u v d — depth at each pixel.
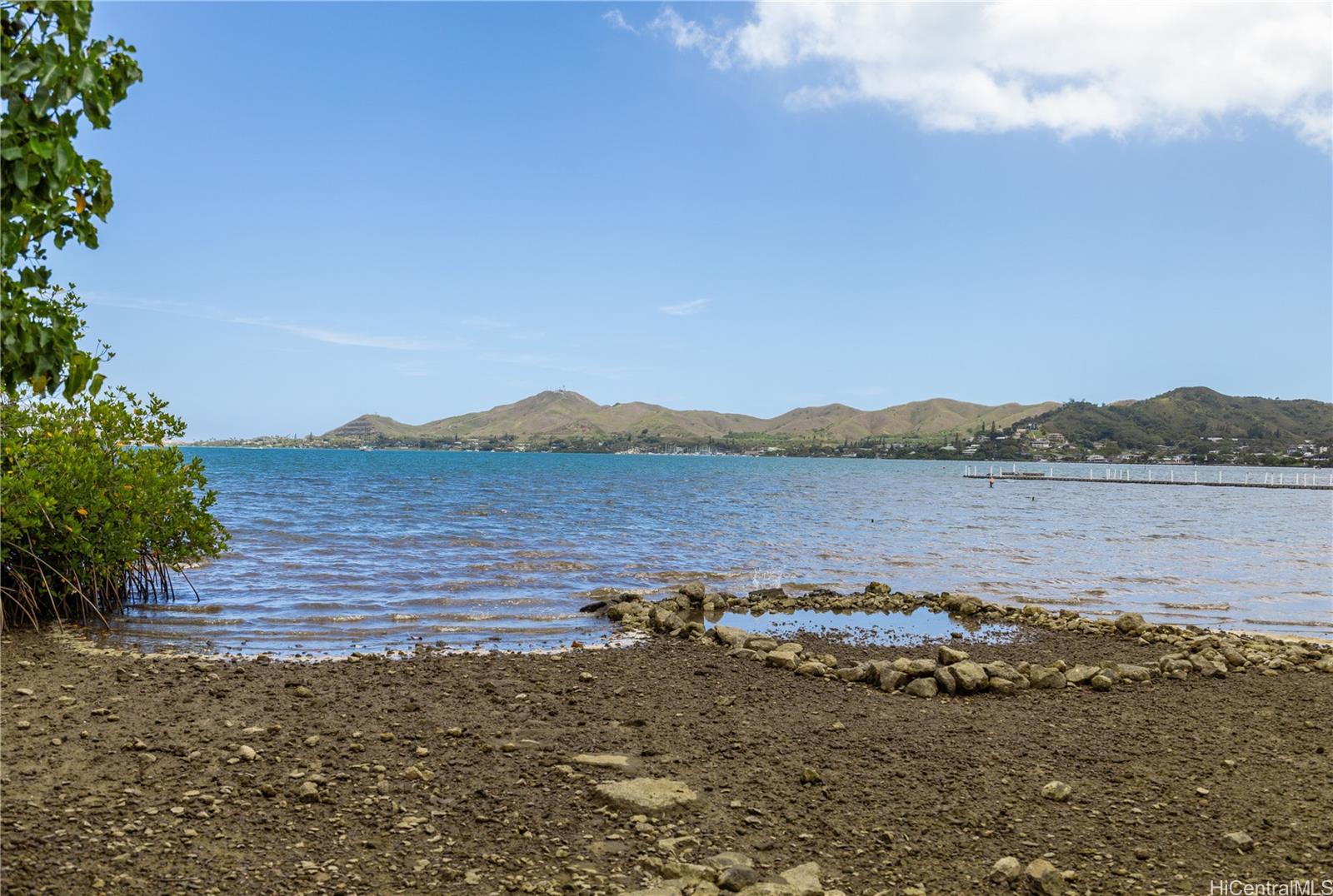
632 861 6.09
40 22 4.16
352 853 6.03
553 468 153.12
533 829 6.55
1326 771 8.42
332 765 7.70
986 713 10.51
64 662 11.23
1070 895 5.82
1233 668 13.73
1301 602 22.28
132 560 15.62
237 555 24.36
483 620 16.67
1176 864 6.31
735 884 5.64
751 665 13.00
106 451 15.91
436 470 119.50
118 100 4.68
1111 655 14.96
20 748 7.68
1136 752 8.95
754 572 25.61
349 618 16.25
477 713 9.62
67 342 4.79
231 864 5.76
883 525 43.72
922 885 5.93
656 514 47.31
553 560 26.39
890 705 10.77
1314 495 99.19
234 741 8.20
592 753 8.36
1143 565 29.62
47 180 4.23
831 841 6.59
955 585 24.31
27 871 5.42
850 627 17.66
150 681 10.32
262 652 13.23
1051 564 29.39
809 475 139.62
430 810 6.82
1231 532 44.50
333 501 49.69
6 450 13.77
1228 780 8.10
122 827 6.19
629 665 12.67
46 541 14.33
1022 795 7.61
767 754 8.55
